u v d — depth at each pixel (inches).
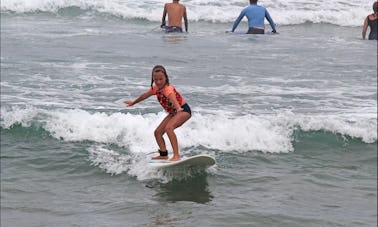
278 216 897.5
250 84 1715.1
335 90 1679.4
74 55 2009.1
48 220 874.1
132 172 1093.1
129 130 1283.2
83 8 2849.4
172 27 2549.2
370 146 1290.6
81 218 879.7
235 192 1012.5
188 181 1054.4
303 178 1105.4
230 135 1279.5
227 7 2935.5
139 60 1972.2
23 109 1368.1
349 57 2156.7
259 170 1135.6
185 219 873.5
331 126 1346.0
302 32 2736.2
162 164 1063.0
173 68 1875.0
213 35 2554.1
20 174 1083.3
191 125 1305.4
